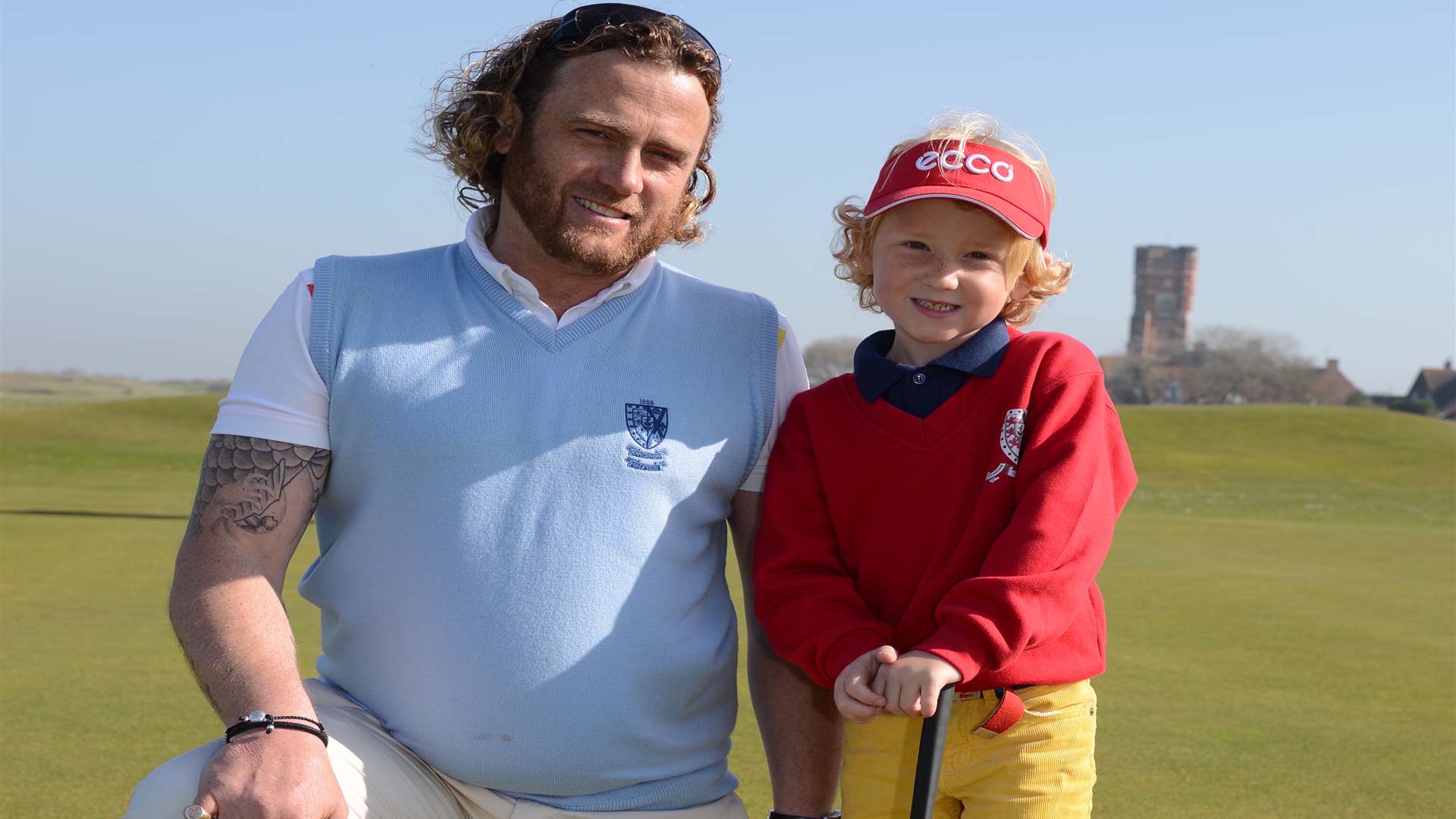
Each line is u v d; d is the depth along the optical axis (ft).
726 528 7.72
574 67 6.87
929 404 7.59
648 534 6.91
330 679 7.22
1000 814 7.27
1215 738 14.89
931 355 7.86
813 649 7.16
